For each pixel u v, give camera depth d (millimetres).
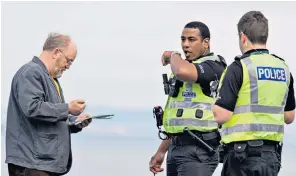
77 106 10148
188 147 10977
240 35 9391
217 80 10781
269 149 9188
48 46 10336
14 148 10086
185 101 11031
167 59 10883
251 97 9117
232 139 9172
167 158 11344
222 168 9391
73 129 10828
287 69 9453
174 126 11070
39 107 9844
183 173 11016
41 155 10023
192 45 11055
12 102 10180
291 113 9859
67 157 10305
